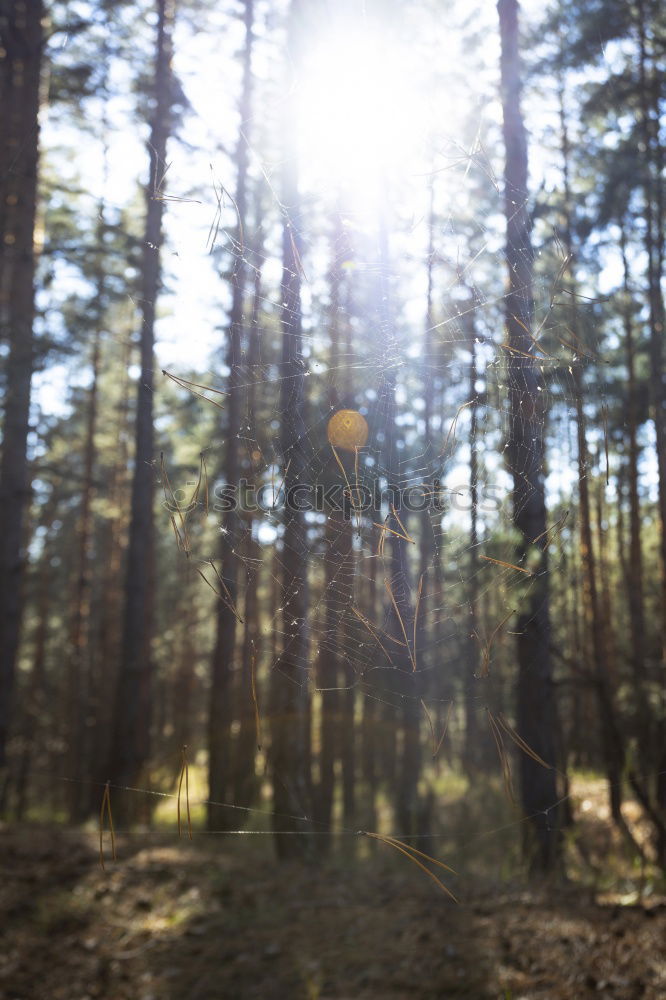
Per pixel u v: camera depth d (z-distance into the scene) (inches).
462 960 176.6
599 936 176.1
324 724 441.4
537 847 245.9
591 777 398.9
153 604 692.1
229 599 72.3
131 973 196.7
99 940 216.5
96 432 781.3
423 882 247.0
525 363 82.3
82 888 252.2
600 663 321.4
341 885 252.2
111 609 780.0
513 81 220.7
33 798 803.4
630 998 146.2
